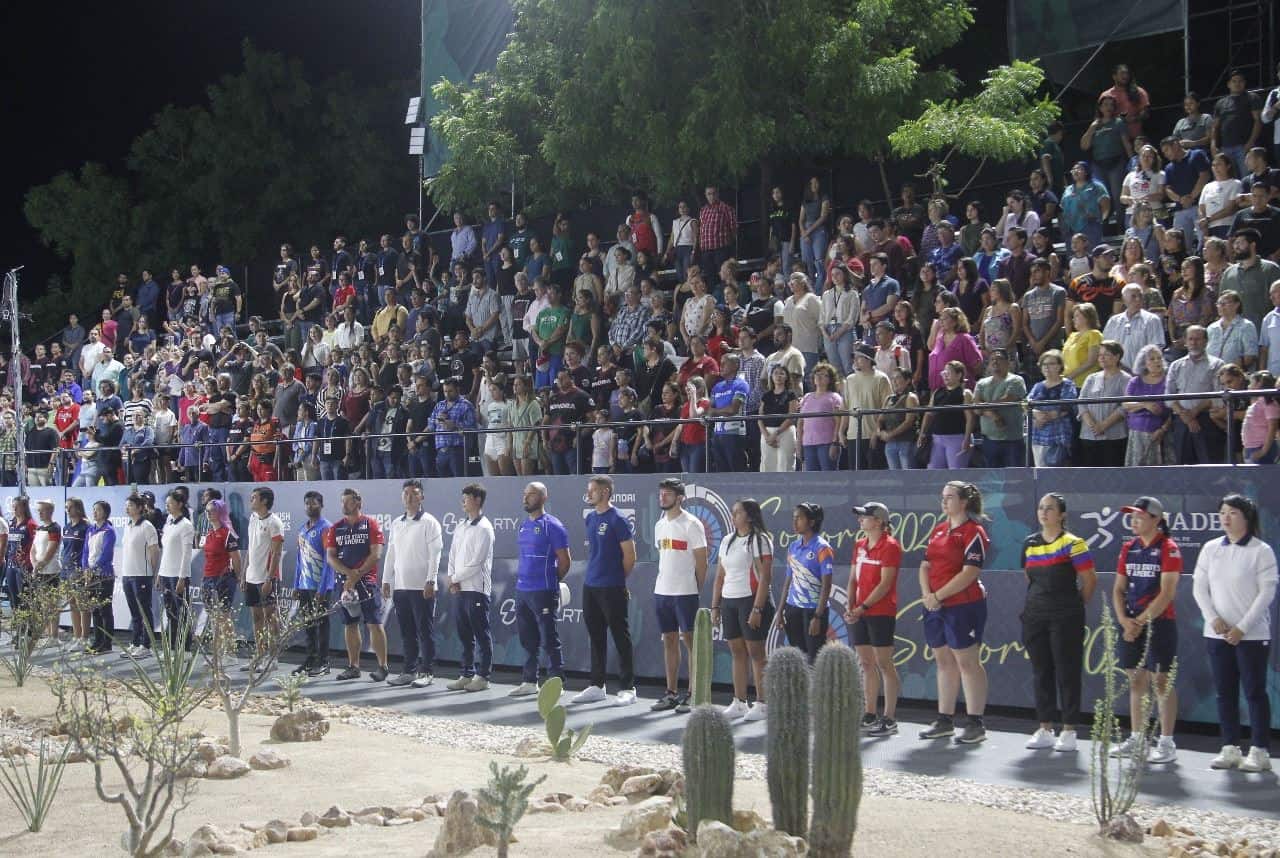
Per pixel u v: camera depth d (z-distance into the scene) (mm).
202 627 12406
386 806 7570
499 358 20078
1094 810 7059
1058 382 11789
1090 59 17875
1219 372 10602
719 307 16312
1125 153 16203
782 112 18641
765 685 6043
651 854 5742
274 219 35250
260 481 19078
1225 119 14969
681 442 14070
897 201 19875
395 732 11164
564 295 20188
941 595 10242
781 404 13680
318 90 36156
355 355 19984
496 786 6016
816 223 17219
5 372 30594
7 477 25250
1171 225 14938
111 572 18750
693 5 18844
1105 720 7074
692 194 20141
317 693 13805
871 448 12734
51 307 36000
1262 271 12078
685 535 12367
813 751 5809
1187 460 11047
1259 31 17266
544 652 13469
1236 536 9203
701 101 18188
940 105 18016
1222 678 9211
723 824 5656
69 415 25172
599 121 19781
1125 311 12469
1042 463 11602
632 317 17109
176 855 6621
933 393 12477
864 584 10883
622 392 14922
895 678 10758
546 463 15883
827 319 14953
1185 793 8336
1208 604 9266
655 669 13734
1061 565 9828
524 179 21906
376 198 35500
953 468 11930
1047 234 14500
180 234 35625
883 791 8414
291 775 8789
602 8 18703
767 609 12672
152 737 7457
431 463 16891
